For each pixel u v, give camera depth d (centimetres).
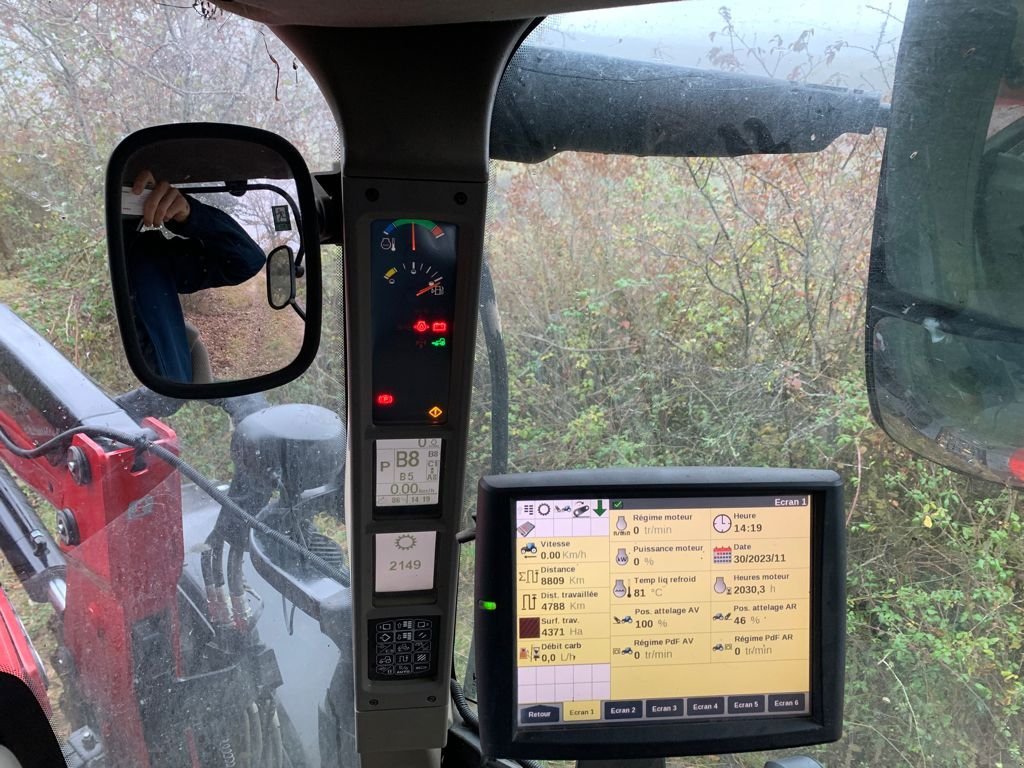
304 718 134
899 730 121
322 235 95
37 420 123
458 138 91
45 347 122
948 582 118
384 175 91
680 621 95
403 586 110
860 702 123
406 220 93
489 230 126
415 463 104
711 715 96
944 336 110
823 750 125
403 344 98
